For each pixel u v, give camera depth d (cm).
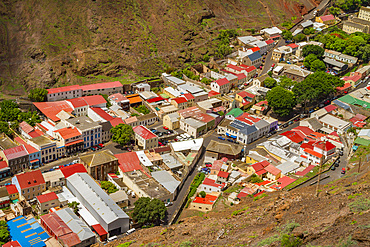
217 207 19488
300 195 17062
